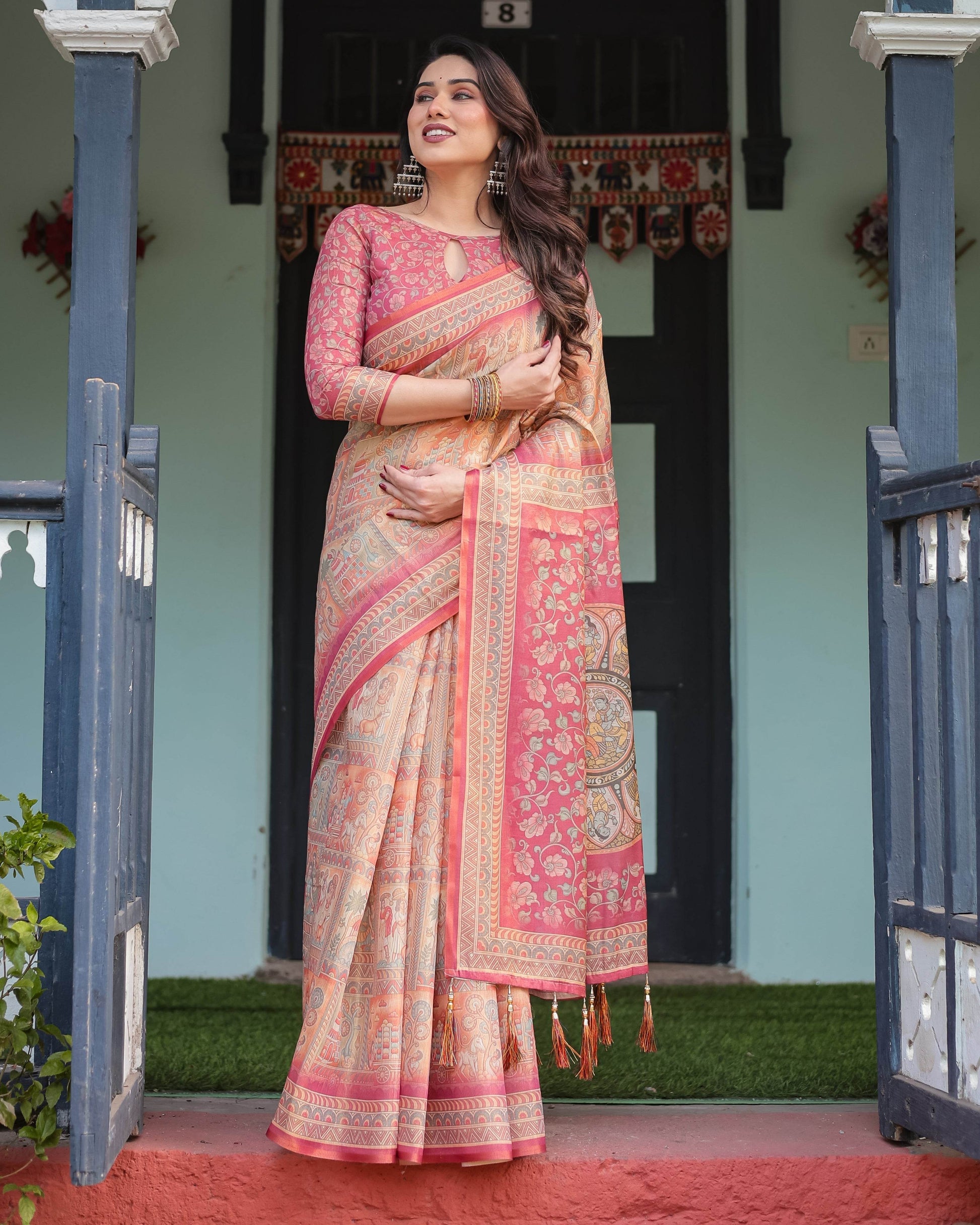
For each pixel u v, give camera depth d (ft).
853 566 13.06
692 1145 7.27
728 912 13.16
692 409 13.46
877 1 13.20
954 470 6.82
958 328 13.16
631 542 13.42
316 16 13.41
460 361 7.44
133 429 7.80
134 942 7.38
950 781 6.96
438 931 6.97
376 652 7.13
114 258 7.45
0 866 6.70
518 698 7.14
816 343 13.14
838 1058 9.52
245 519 13.00
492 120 7.75
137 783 7.53
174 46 7.79
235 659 12.92
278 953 13.06
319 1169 6.97
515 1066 6.98
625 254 13.46
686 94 13.41
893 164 7.98
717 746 13.21
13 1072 6.93
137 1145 7.11
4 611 12.72
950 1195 7.15
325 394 7.27
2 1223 6.95
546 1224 6.97
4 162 12.98
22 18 13.04
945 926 6.93
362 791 7.00
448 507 7.22
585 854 7.41
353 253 7.59
